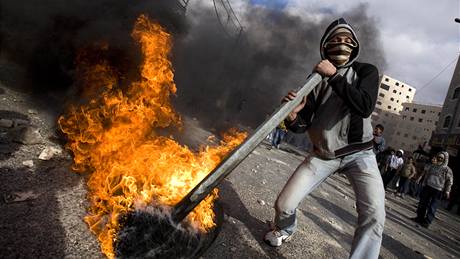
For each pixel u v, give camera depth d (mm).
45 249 1733
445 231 7520
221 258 2209
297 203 2473
